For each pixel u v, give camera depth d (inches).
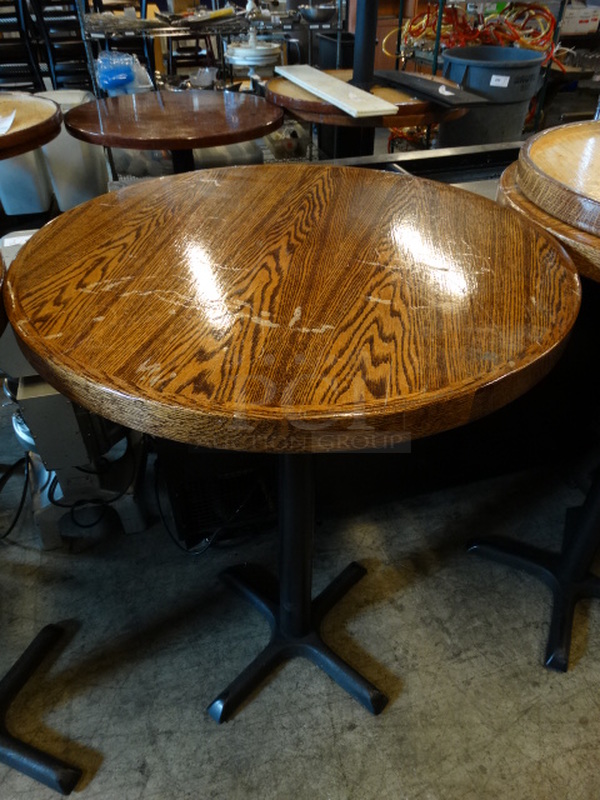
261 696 48.9
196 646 52.7
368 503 65.4
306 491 41.4
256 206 43.6
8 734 45.0
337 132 104.1
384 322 28.5
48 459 54.3
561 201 38.1
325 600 54.7
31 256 35.4
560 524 65.2
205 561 60.9
